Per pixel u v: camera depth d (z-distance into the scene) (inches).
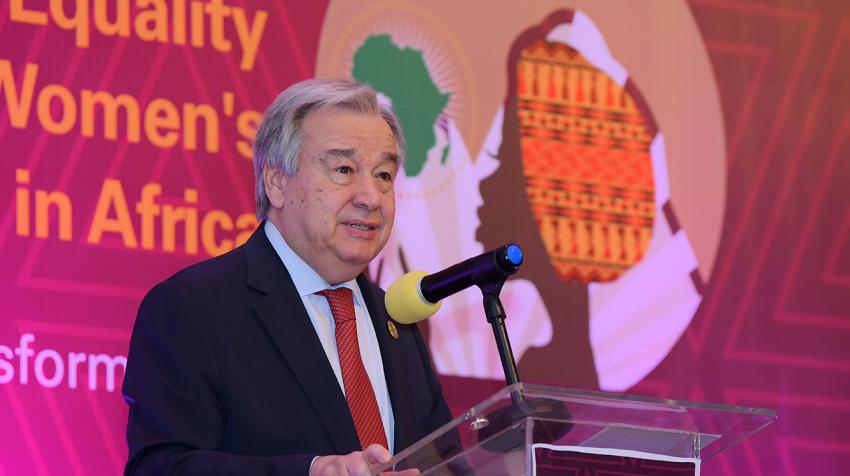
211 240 354.6
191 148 356.2
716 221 421.1
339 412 238.8
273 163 260.2
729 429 200.2
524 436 181.0
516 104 403.9
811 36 442.0
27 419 324.8
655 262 411.5
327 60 380.5
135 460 223.0
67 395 330.3
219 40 365.1
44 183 336.8
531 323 392.5
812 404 419.5
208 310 238.8
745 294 419.5
